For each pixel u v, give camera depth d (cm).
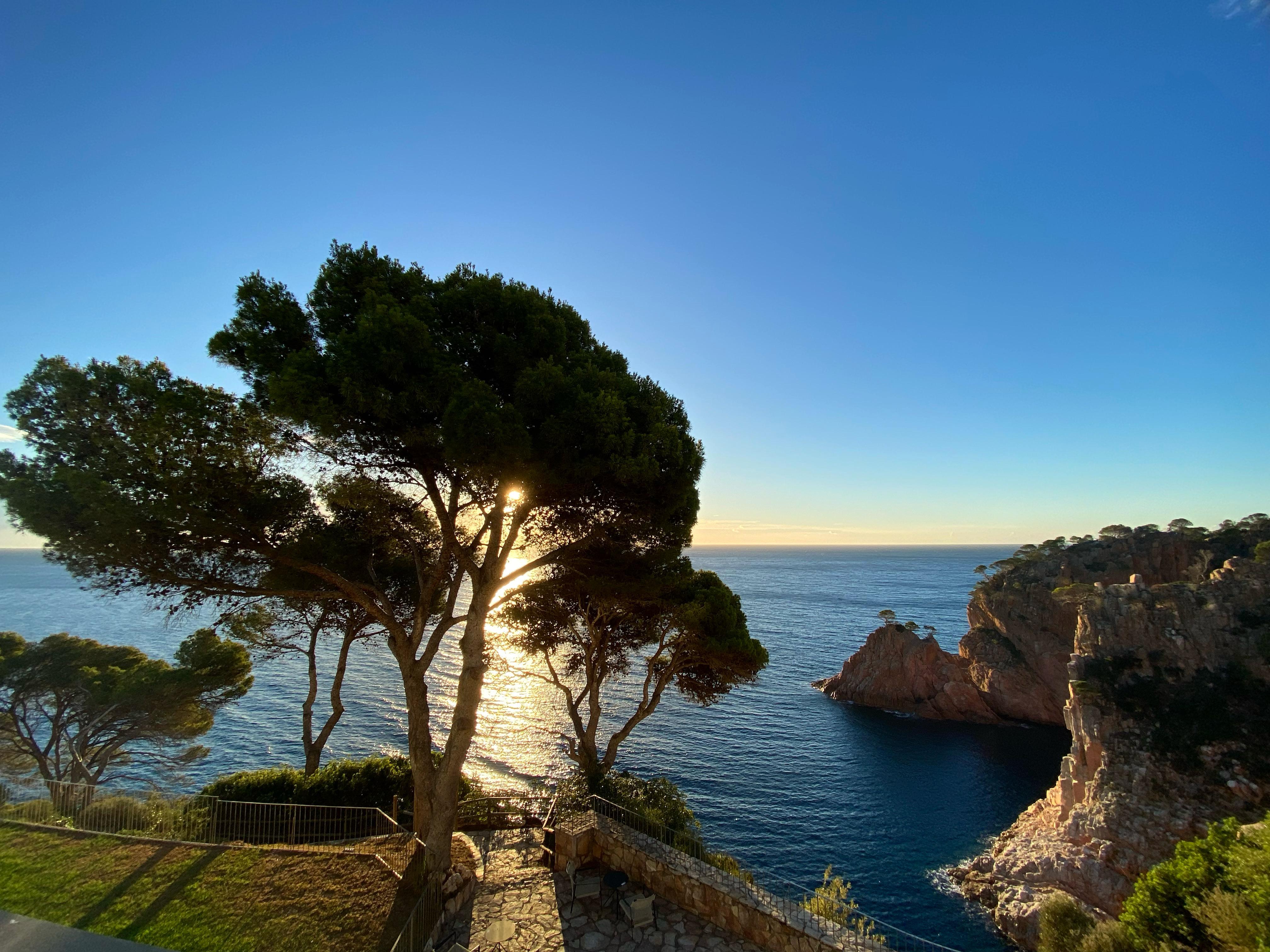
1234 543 7838
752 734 5972
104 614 12225
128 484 1076
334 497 1250
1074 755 4322
